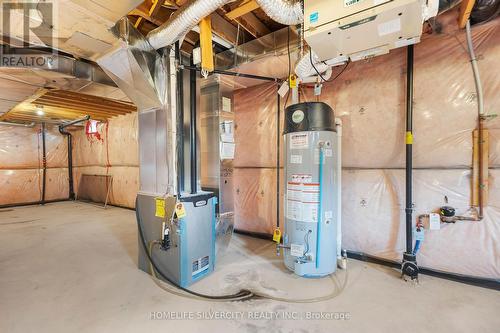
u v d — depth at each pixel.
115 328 1.56
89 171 6.67
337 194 2.32
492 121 1.96
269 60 2.45
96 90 3.23
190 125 2.30
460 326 1.55
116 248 3.04
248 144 3.49
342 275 2.25
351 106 2.62
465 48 2.03
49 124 6.64
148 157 2.33
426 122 2.21
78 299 1.89
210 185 2.85
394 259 2.39
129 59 1.91
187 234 2.08
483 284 2.01
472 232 2.04
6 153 5.93
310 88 2.88
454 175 2.10
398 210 2.37
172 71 2.11
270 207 3.30
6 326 1.58
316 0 1.51
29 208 5.77
